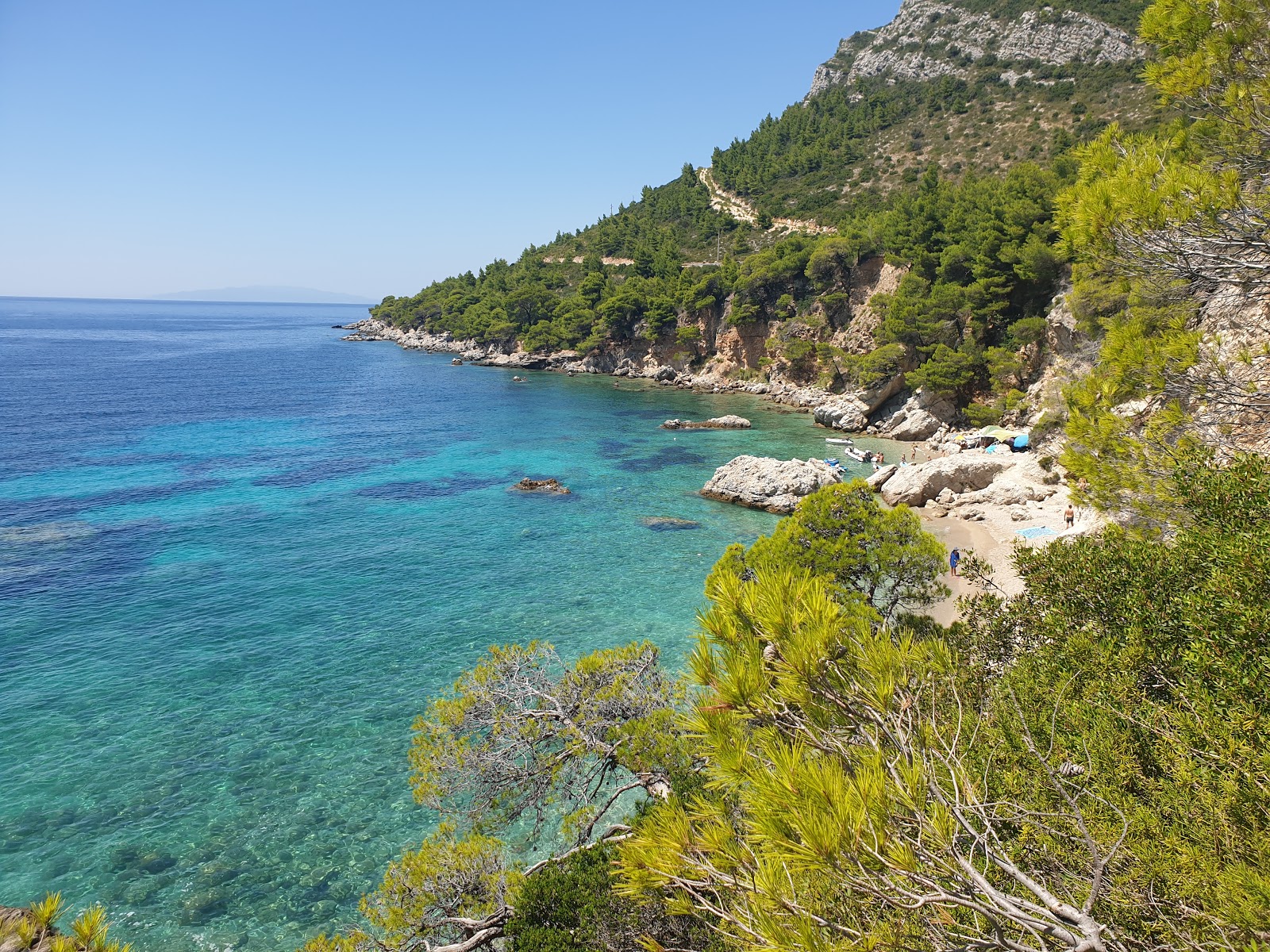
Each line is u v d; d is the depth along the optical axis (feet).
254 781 67.21
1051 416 160.35
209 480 181.06
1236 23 27.43
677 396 339.36
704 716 16.40
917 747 15.85
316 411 291.79
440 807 42.32
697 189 600.80
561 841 55.26
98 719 76.89
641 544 134.92
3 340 643.86
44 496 162.61
